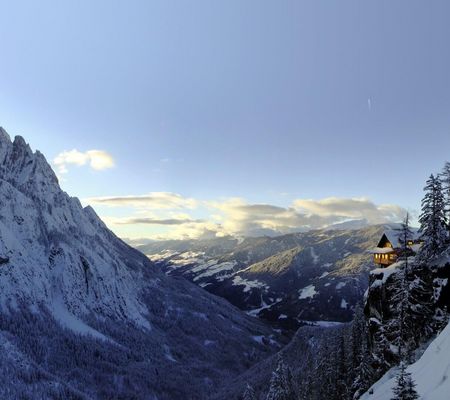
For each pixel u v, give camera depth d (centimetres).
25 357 15688
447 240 5550
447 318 4947
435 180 5653
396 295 5200
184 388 18825
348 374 7544
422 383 3716
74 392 14425
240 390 15562
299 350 16412
